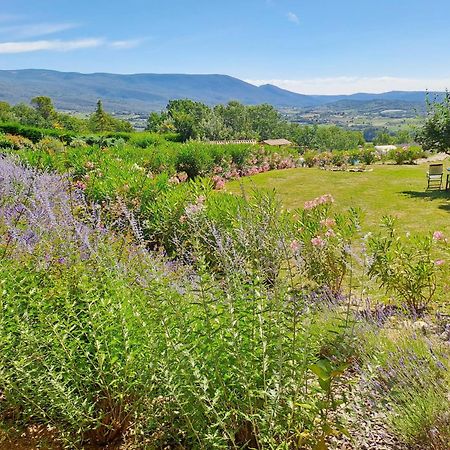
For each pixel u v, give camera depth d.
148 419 2.67
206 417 2.48
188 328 2.62
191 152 18.36
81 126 91.88
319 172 21.98
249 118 114.75
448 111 15.70
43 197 4.70
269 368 2.49
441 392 2.73
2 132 30.23
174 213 7.21
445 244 5.68
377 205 13.84
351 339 2.93
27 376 2.59
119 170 10.62
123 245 4.08
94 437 2.81
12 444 2.78
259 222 3.16
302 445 2.50
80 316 2.99
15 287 3.11
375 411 2.85
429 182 17.70
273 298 2.60
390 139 105.81
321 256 5.08
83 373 2.73
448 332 3.85
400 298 4.98
